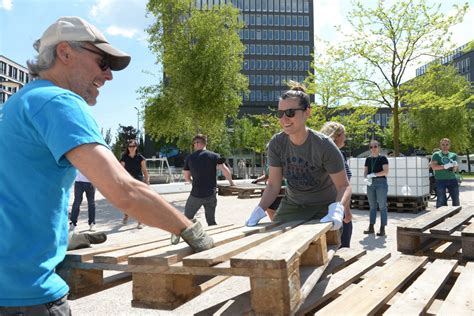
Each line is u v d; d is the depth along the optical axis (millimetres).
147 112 20156
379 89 16797
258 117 39594
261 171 47156
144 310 3914
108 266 1931
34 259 1445
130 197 1478
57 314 1490
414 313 2182
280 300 1630
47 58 1615
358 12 16250
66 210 1618
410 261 3432
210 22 18656
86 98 1708
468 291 2617
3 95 69688
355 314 2109
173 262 1826
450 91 28016
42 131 1428
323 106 20953
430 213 5270
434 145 29906
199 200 6961
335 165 3291
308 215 3525
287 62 94938
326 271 2900
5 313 1419
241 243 2137
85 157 1416
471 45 16156
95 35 1664
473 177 41406
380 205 8031
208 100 18422
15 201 1455
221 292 4293
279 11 95438
